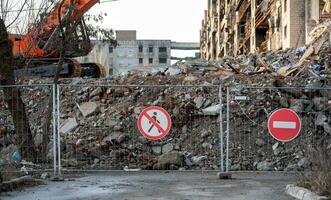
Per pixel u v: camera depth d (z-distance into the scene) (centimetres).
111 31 2620
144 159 1429
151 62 12262
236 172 1195
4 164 1191
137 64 12106
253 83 1912
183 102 1698
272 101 1642
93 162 1415
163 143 1515
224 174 1091
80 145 1512
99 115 1742
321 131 1476
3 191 877
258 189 919
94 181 1045
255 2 4972
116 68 11762
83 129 1647
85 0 2138
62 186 966
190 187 952
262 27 4900
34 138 1443
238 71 2208
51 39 1925
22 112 1334
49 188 938
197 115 1628
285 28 3684
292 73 2061
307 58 2261
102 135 1589
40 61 2516
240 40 6022
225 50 7394
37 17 1703
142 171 1241
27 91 1983
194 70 2312
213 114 1619
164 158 1356
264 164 1347
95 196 844
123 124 1627
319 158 883
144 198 821
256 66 2380
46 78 2484
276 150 1422
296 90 1658
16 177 1006
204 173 1217
